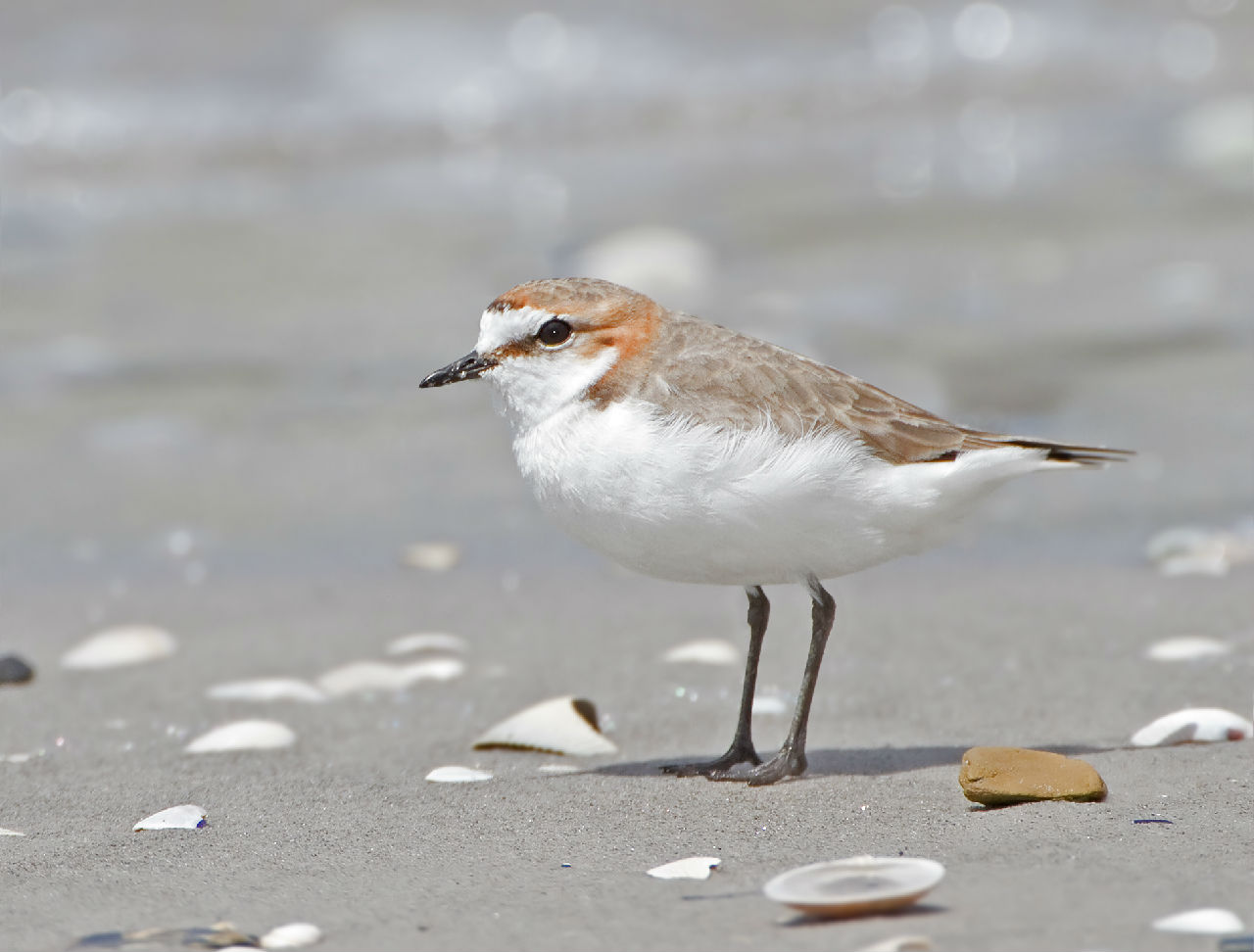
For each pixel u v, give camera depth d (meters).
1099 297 18.02
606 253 19.41
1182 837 5.88
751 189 23.27
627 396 7.02
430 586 11.62
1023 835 6.01
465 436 15.14
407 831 6.57
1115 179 23.11
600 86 27.39
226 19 28.31
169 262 20.12
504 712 8.84
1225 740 7.54
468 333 17.25
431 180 24.16
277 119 25.80
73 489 13.69
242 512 13.22
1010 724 8.16
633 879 5.77
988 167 24.00
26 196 23.03
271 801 7.14
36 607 11.19
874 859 5.47
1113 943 4.72
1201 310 17.36
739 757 7.52
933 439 7.01
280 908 5.55
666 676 9.46
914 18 29.83
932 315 17.52
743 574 7.18
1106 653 9.42
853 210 22.09
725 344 7.17
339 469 14.23
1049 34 29.31
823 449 6.77
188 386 16.12
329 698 9.20
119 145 24.72
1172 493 12.84
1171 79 27.61
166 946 5.14
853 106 27.11
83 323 17.86
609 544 7.14
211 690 9.37
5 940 5.21
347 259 20.14
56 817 6.96
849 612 10.68
